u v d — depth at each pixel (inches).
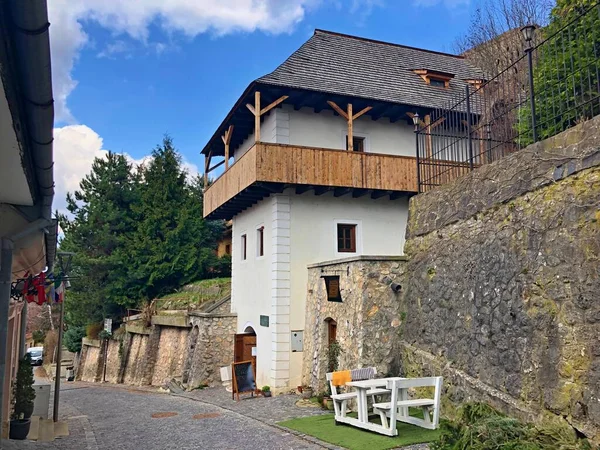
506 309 256.1
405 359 368.5
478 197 299.4
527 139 343.0
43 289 300.5
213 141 702.5
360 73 628.7
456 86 689.6
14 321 373.7
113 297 1049.5
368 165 557.3
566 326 214.2
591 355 199.0
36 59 97.6
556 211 229.1
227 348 665.6
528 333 237.9
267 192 560.7
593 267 203.2
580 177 217.6
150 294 1072.8
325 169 536.4
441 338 321.4
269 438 308.3
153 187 1113.4
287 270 542.6
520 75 539.2
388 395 342.3
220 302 722.8
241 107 573.3
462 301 301.3
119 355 900.6
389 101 569.0
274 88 525.3
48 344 1289.4
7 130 116.6
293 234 552.1
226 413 423.8
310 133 583.2
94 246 1095.0
